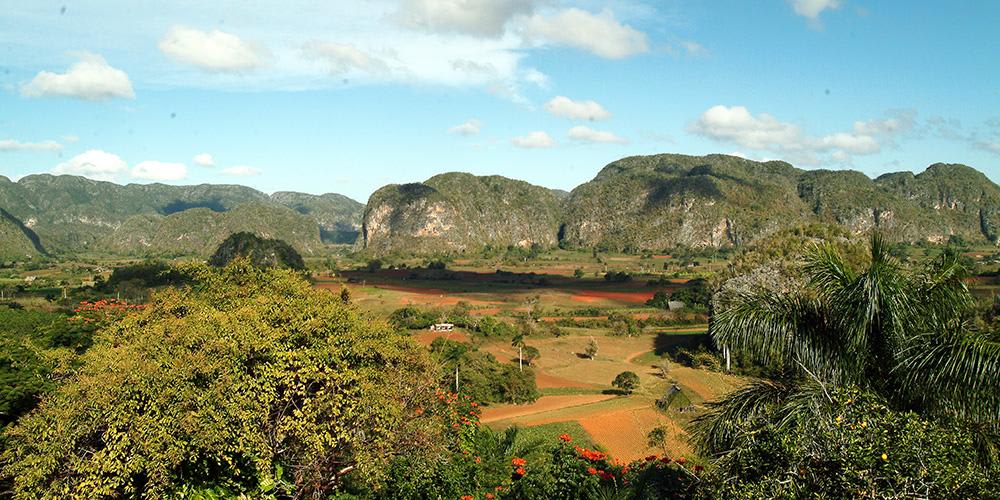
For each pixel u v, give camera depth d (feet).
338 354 30.63
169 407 25.14
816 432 17.17
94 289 210.18
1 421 30.14
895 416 17.30
